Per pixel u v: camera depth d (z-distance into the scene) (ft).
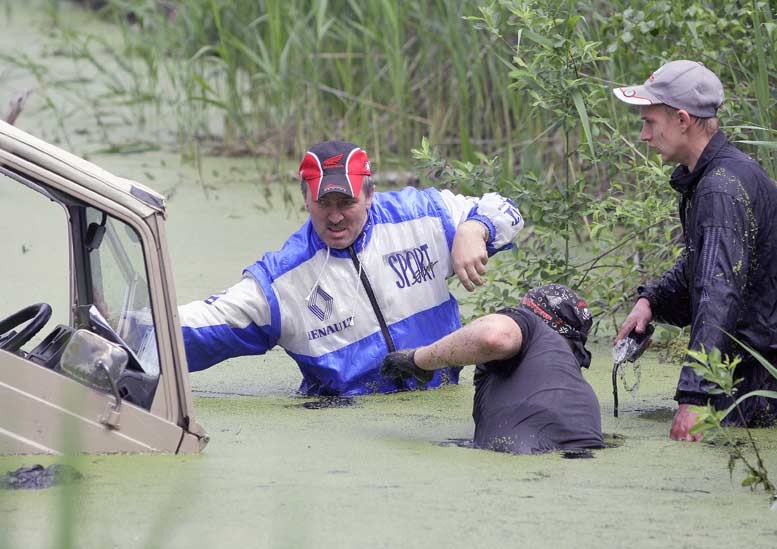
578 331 55.16
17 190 114.93
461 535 41.04
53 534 39.34
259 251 97.50
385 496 44.86
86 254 49.26
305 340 63.05
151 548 38.58
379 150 120.16
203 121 134.51
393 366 56.49
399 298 63.52
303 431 55.16
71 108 148.15
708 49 76.64
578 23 84.79
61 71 162.50
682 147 57.41
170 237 101.50
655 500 45.44
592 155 74.23
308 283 63.00
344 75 117.08
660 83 57.21
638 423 58.49
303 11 124.36
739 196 55.93
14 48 174.29
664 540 41.14
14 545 38.32
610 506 44.55
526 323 53.62
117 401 46.24
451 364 54.24
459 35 107.86
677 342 72.90
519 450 51.75
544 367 53.11
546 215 74.90
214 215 109.09
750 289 57.36
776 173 70.59
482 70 109.40
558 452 51.85
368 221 63.72
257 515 42.11
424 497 44.96
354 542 40.11
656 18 75.87
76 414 45.65
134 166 126.72
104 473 45.11
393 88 119.65
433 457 50.70
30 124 141.28
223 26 132.57
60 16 196.54
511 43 104.58
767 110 71.26
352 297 63.10
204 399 62.59
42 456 45.01
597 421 53.31
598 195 92.99
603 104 89.92
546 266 74.90
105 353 45.57
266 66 118.01
